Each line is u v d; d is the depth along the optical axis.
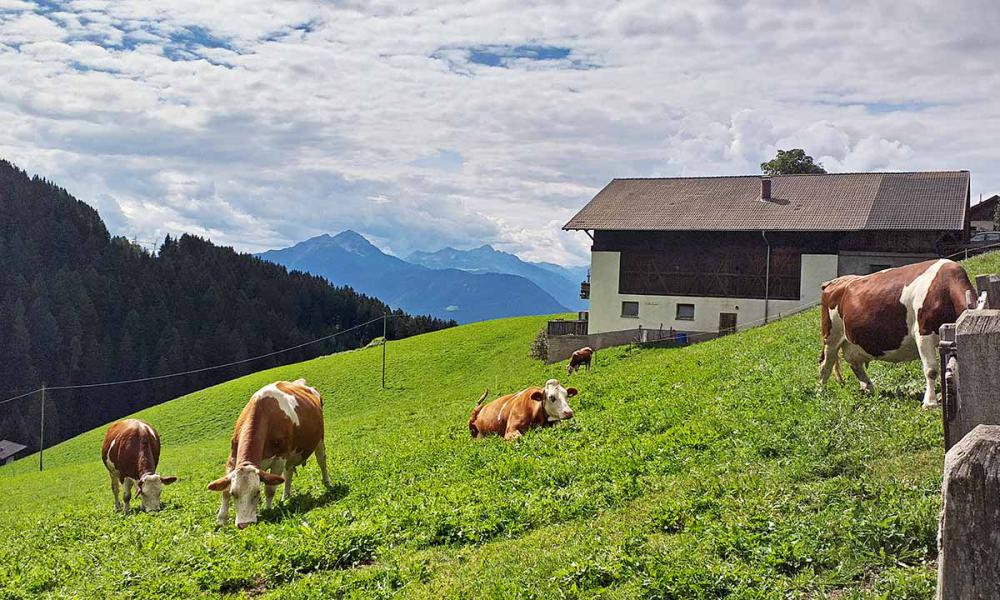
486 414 19.11
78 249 166.38
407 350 67.00
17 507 31.31
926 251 48.56
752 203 54.62
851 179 55.75
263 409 13.70
